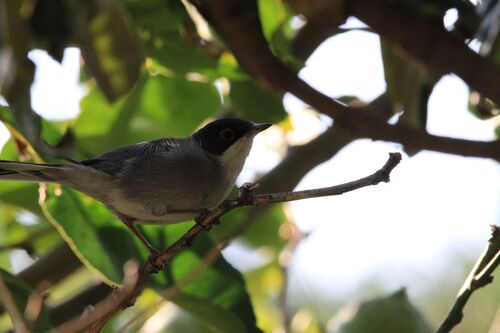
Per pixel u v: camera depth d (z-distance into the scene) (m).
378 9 6.86
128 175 9.62
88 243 8.92
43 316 7.57
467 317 12.70
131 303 6.83
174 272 9.02
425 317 8.00
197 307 8.66
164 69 10.40
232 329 8.62
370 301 7.91
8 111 8.66
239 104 10.14
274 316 12.55
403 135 7.23
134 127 11.47
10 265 12.26
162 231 10.04
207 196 10.20
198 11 7.70
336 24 7.04
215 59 9.60
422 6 6.84
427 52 6.98
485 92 7.01
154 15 9.30
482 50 7.83
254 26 7.10
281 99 10.06
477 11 7.97
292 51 10.27
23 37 6.34
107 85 6.39
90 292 10.57
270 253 12.91
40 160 9.00
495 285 12.75
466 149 7.33
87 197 9.62
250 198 6.95
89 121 11.34
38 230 12.46
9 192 11.00
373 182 6.66
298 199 6.80
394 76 8.80
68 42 7.11
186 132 11.53
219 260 8.95
